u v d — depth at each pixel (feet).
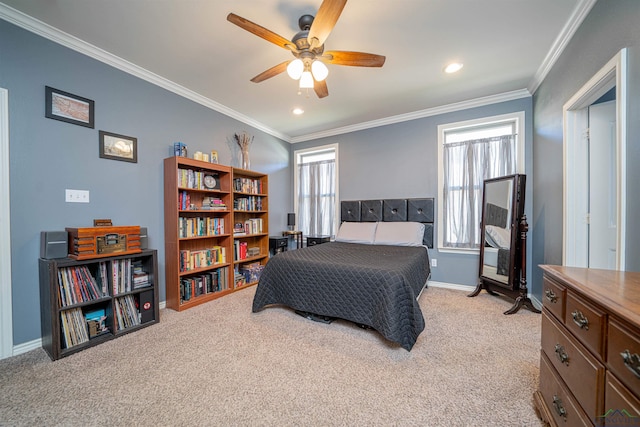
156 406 4.35
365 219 13.32
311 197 15.28
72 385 4.88
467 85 9.47
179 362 5.65
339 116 12.64
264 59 7.85
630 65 4.24
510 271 8.85
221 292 10.19
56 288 5.83
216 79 9.06
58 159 6.68
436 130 11.74
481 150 10.73
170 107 9.37
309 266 7.65
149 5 5.71
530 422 3.97
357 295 6.79
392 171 12.82
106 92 7.62
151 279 7.71
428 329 7.18
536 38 6.84
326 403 4.41
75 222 6.98
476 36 6.77
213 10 5.89
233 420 4.06
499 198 9.57
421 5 5.71
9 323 5.89
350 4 5.66
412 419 4.05
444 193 11.54
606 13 4.94
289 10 5.90
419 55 7.60
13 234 5.97
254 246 13.21
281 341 6.56
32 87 6.24
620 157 4.37
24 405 4.37
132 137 8.25
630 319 2.12
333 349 6.16
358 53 5.88
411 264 7.52
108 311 6.93
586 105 6.34
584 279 3.19
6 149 5.86
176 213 8.82
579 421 2.92
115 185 7.84
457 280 11.22
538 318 7.91
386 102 10.97
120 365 5.54
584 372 2.87
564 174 6.81
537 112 9.12
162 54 7.59
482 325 7.42
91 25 6.36
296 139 15.97
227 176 10.76
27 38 6.15
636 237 4.05
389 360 5.69
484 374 5.17
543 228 8.56
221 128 11.46
